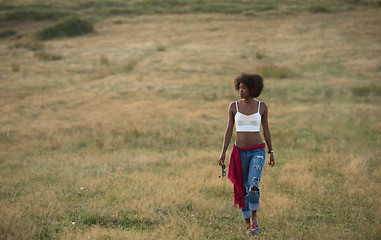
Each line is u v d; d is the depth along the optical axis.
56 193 5.48
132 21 42.22
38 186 5.84
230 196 5.38
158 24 40.06
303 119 11.39
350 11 42.78
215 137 9.45
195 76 19.52
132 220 4.47
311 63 22.30
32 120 11.70
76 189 5.66
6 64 23.53
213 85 17.31
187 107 13.45
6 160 7.61
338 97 14.74
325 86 16.70
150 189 5.52
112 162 7.40
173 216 4.51
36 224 4.27
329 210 4.84
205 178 6.09
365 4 45.81
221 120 11.51
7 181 6.10
